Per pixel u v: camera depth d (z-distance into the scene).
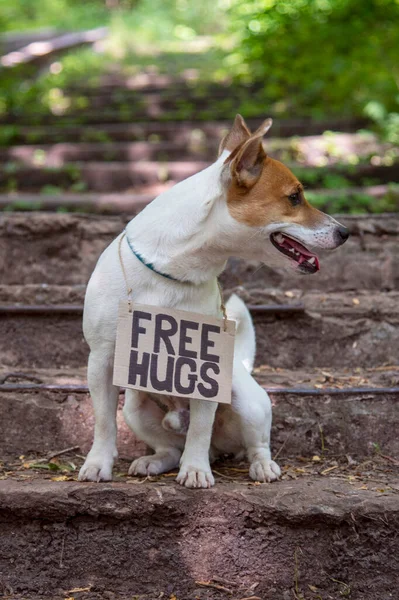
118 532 2.92
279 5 8.67
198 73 10.44
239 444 3.43
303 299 4.42
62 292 4.45
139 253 2.99
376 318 4.35
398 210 5.94
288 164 6.91
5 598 2.81
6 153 7.43
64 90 9.91
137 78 10.30
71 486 2.93
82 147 7.48
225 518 2.92
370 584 2.88
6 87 9.50
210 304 3.10
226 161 2.91
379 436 3.60
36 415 3.58
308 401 3.64
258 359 4.27
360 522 2.89
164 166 6.97
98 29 15.65
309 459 3.53
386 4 7.89
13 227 4.88
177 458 3.36
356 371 4.15
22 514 2.89
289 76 8.88
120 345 2.95
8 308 4.23
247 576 2.90
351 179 6.66
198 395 3.02
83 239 4.93
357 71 8.26
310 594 2.87
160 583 2.90
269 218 2.91
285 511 2.87
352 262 4.82
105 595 2.86
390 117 7.64
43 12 19.05
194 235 2.94
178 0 18.28
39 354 4.24
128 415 3.38
